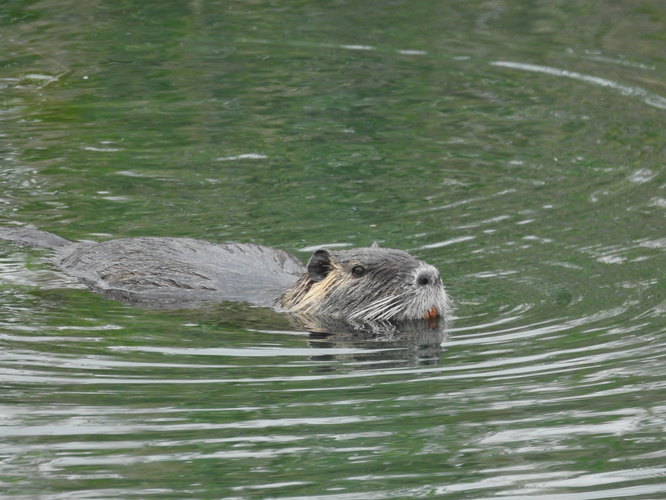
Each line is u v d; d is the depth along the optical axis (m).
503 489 21.86
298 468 22.83
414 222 39.62
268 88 53.12
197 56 57.03
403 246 37.66
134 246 36.59
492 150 46.19
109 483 22.27
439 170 44.25
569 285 34.72
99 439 24.28
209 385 27.56
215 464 23.06
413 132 48.09
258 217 40.06
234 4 64.56
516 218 39.94
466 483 22.05
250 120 49.41
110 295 34.69
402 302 32.88
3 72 54.34
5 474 22.69
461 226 39.28
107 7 63.44
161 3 64.38
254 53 57.41
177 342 30.84
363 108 50.72
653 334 30.72
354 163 44.91
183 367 28.83
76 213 40.31
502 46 57.75
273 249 36.94
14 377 27.91
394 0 65.00
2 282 34.97
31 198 41.53
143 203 41.22
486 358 29.41
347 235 38.53
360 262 33.78
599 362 28.77
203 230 38.97
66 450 23.75
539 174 43.94
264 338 31.38
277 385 27.55
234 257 36.25
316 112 50.31
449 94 52.25
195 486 22.09
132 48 57.81
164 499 21.59
